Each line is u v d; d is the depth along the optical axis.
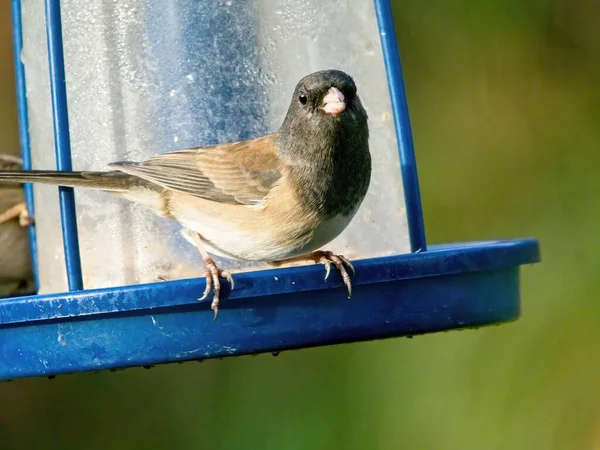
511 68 13.79
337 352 11.99
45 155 10.62
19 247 11.38
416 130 13.78
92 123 10.29
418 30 13.98
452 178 13.59
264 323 8.77
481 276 9.31
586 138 13.41
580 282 12.11
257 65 10.25
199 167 9.66
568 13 13.80
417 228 9.84
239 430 12.12
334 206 9.50
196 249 10.05
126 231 10.14
